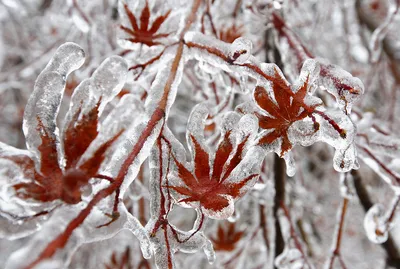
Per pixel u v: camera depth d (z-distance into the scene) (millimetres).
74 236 409
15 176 428
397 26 1062
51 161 433
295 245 793
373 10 1083
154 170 466
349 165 476
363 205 771
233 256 965
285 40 656
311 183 1417
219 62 500
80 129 437
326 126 473
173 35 526
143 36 524
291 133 479
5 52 1333
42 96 444
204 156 468
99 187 432
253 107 484
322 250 1329
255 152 468
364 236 1473
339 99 498
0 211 423
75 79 749
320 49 1140
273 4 660
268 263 886
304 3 923
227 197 462
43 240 401
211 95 731
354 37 1132
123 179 434
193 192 464
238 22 654
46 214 425
